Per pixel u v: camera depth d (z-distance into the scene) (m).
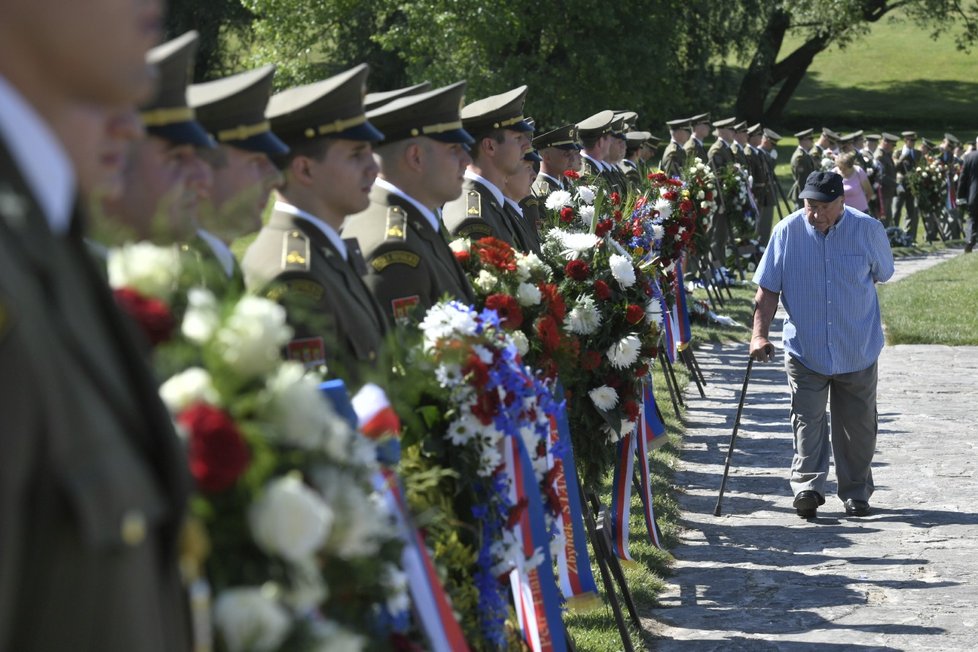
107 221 2.26
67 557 1.55
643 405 7.07
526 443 3.87
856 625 5.89
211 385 2.08
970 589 6.39
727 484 8.63
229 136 3.57
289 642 2.09
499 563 3.71
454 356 3.66
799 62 48.22
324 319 3.09
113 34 1.66
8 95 1.61
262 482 2.09
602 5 34.53
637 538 7.19
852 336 7.58
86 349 1.56
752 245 19.31
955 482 8.46
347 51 38.91
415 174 4.86
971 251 24.42
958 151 28.55
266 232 4.02
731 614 6.07
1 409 1.42
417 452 3.60
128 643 1.63
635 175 12.56
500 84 34.06
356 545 2.29
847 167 20.03
